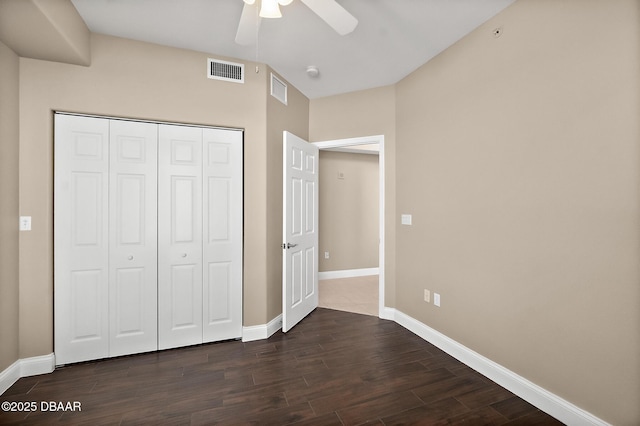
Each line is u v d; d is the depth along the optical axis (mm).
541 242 1852
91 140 2373
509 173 2043
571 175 1696
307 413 1798
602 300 1571
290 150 2990
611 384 1540
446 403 1896
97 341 2406
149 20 2197
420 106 2887
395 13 2121
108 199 2420
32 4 1664
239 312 2811
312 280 3568
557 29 1754
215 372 2242
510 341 2043
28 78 2186
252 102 2797
